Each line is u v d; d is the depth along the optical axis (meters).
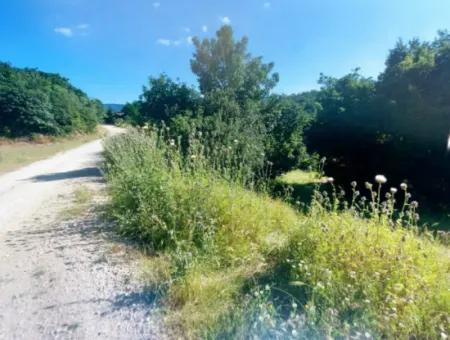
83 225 4.16
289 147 12.57
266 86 19.03
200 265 2.54
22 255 3.22
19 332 1.94
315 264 2.31
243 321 1.86
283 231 3.36
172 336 1.84
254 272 2.54
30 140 27.14
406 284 2.03
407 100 10.48
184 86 12.94
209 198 3.39
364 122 12.38
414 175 10.86
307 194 9.43
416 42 12.71
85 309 2.16
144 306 2.17
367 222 2.69
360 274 2.19
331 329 1.75
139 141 6.01
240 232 3.07
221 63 22.22
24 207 5.55
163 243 3.21
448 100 9.79
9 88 28.12
